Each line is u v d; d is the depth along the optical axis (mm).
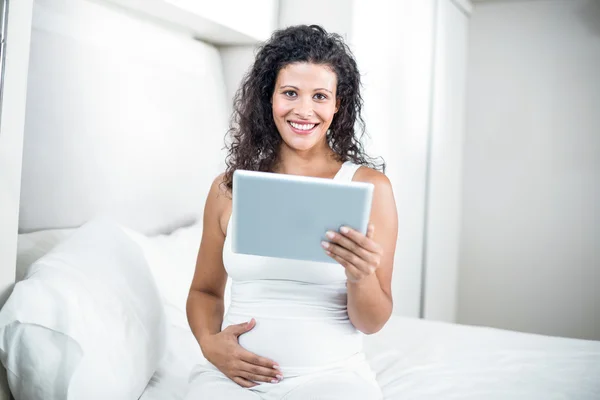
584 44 3836
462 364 1928
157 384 1605
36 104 1669
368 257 1117
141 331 1575
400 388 1716
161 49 2209
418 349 2080
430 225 3701
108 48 1932
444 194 3885
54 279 1465
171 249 2062
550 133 3934
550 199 3945
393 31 3119
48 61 1702
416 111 3467
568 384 1759
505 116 4055
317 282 1302
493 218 4102
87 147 1853
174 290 1893
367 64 2855
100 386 1416
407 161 3391
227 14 2342
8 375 1430
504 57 4055
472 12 4125
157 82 2164
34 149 1672
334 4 2709
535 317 4000
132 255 1729
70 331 1397
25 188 1653
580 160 3865
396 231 1364
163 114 2193
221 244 1492
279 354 1275
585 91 3842
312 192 1078
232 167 1523
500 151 4074
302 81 1351
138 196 2080
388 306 1287
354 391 1203
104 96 1913
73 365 1401
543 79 3945
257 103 1476
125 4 2010
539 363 1945
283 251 1146
